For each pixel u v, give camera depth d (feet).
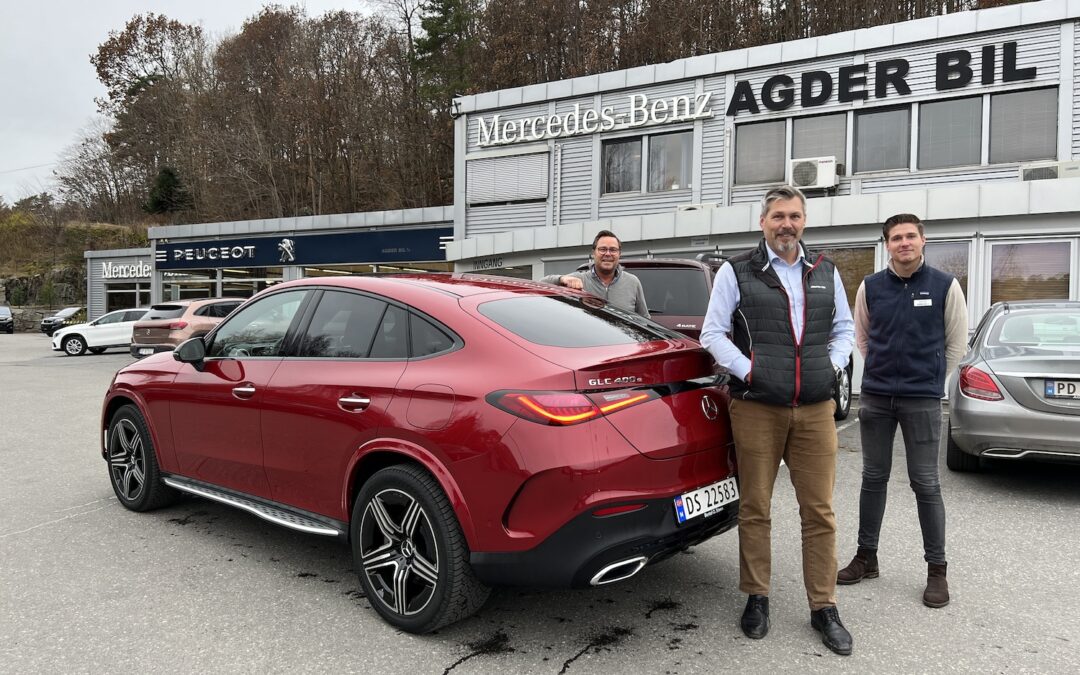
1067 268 30.17
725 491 10.18
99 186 202.08
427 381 9.84
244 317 13.39
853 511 15.85
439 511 9.41
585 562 8.63
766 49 44.32
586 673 8.86
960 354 11.23
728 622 10.36
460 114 55.83
